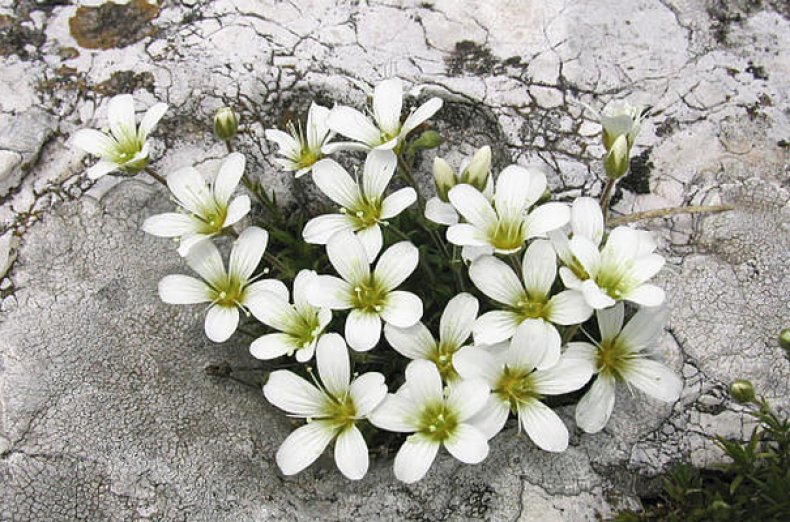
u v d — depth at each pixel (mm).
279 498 212
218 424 218
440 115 246
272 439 219
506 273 205
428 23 252
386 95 221
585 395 204
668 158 239
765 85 245
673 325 224
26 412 213
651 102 244
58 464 210
